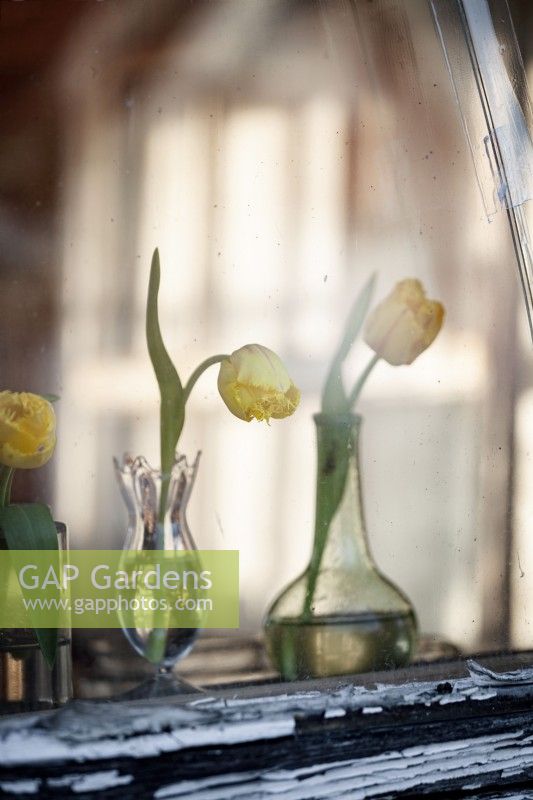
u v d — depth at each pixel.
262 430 1.04
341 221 1.06
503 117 1.02
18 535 0.93
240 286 1.04
